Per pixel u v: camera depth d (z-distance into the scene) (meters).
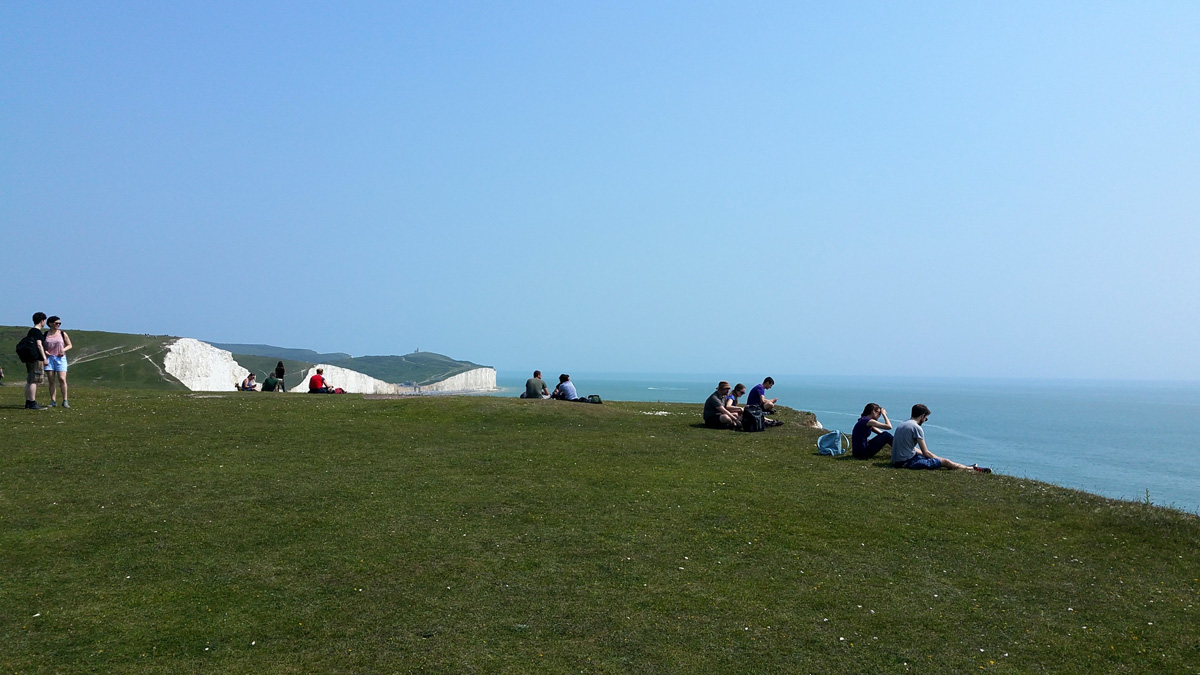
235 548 11.73
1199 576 11.08
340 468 17.33
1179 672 8.20
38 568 10.75
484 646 8.62
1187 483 73.50
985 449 99.38
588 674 8.02
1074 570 11.25
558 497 14.95
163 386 108.69
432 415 25.75
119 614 9.35
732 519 13.52
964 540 12.52
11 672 7.87
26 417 22.14
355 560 11.27
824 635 8.99
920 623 9.36
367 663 8.23
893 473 17.84
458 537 12.36
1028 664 8.38
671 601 9.90
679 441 22.33
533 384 34.22
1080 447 108.31
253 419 23.78
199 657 8.32
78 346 115.88
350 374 198.25
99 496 14.36
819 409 171.00
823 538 12.53
